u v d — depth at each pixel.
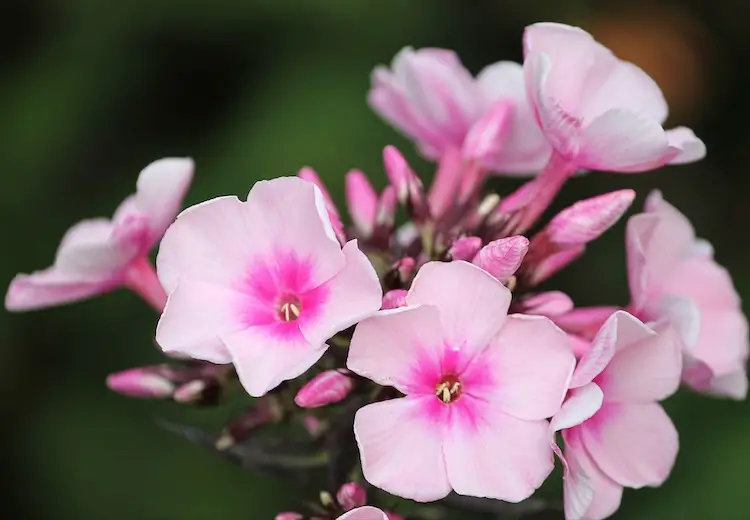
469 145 0.37
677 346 0.34
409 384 0.33
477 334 0.33
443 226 0.37
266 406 0.37
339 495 0.35
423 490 0.33
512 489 0.33
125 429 0.46
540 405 0.33
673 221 0.36
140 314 0.47
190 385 0.36
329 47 0.47
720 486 0.44
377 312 0.33
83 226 0.39
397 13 0.47
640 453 0.34
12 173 0.47
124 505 0.46
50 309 0.47
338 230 0.35
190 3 0.47
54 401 0.46
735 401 0.45
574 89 0.35
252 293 0.34
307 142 0.45
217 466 0.45
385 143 0.46
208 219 0.34
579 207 0.35
